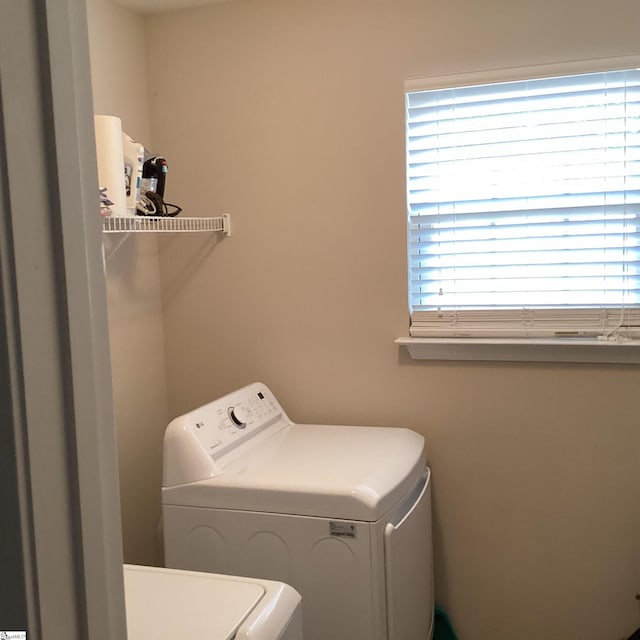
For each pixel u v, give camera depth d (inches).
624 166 80.1
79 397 24.0
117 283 89.0
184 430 73.7
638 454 82.3
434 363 88.2
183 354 98.5
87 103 24.8
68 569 23.9
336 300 91.3
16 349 21.7
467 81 82.7
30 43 22.0
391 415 90.5
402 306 88.7
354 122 88.0
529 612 88.0
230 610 47.0
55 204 22.8
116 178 73.1
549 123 81.1
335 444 82.4
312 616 68.8
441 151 86.2
